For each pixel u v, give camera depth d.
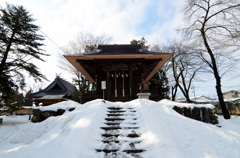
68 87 27.80
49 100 21.58
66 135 3.27
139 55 10.86
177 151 2.68
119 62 12.20
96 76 14.60
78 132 3.20
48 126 4.95
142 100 6.44
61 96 21.72
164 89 23.05
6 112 10.38
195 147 3.03
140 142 3.11
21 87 14.80
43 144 3.01
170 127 4.06
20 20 14.81
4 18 13.73
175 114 5.12
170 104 6.74
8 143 4.37
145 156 2.66
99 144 3.02
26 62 14.95
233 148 2.86
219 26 11.43
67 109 6.85
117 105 5.93
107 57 11.26
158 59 11.90
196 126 4.02
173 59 19.33
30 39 15.58
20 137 4.55
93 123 3.74
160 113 5.17
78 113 5.04
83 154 2.55
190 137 3.45
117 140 3.17
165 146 2.79
